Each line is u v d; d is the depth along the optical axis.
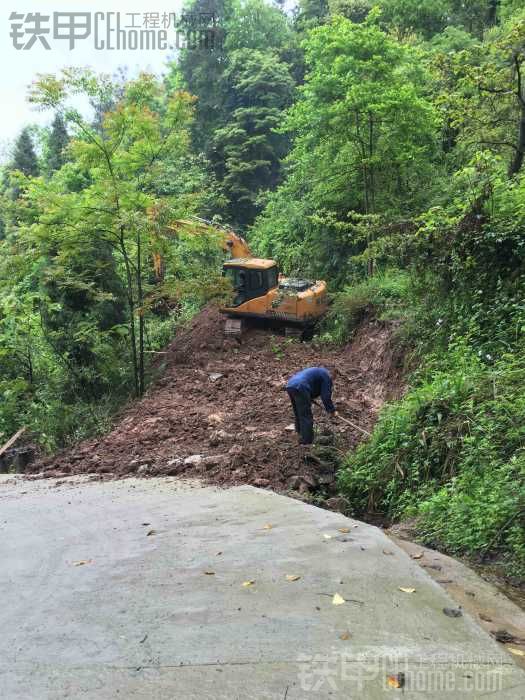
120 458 10.42
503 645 3.70
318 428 10.14
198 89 43.84
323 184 18.91
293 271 21.52
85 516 7.19
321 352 15.20
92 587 4.77
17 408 16.19
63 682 3.28
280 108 37.50
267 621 3.88
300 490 8.21
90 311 17.45
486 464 6.74
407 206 17.50
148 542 5.87
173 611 4.14
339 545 5.24
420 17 32.12
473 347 9.60
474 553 5.63
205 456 9.62
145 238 14.83
